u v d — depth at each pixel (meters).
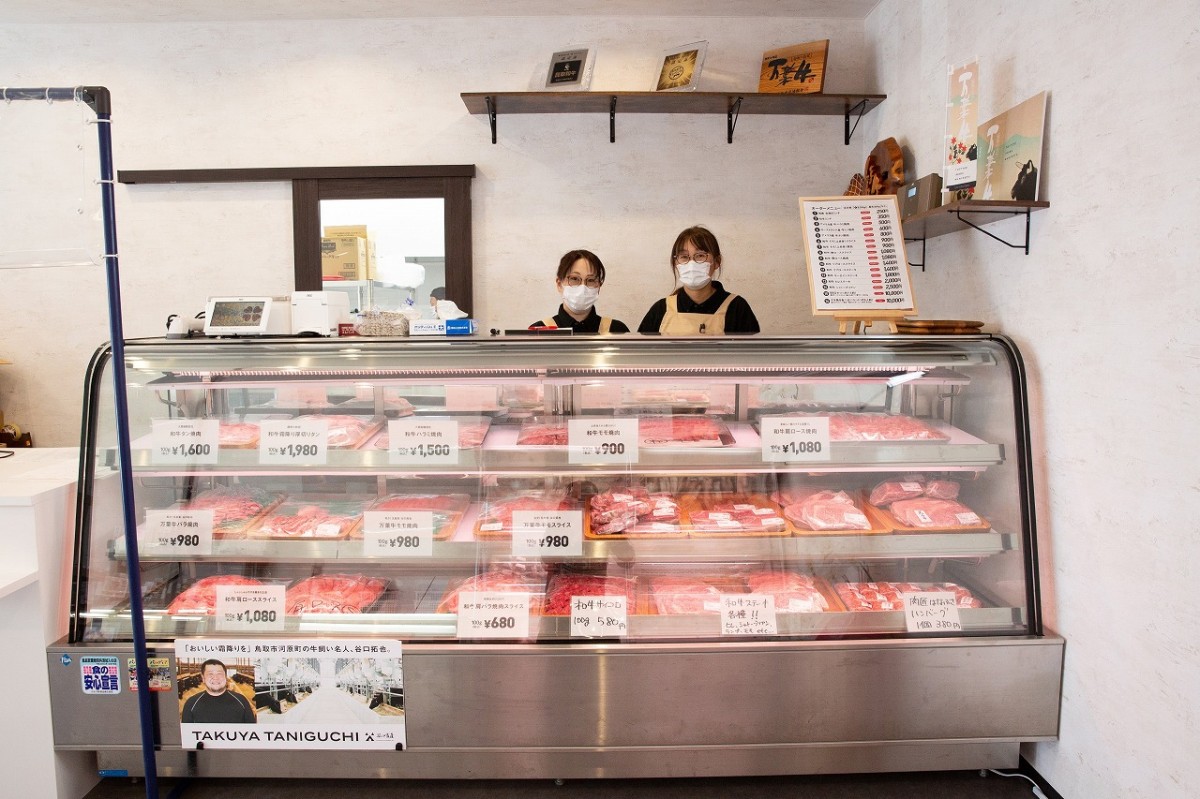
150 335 3.72
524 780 2.00
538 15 3.56
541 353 1.88
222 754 1.93
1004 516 1.96
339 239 3.67
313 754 1.94
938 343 1.97
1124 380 1.71
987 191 2.27
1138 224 1.66
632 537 1.91
